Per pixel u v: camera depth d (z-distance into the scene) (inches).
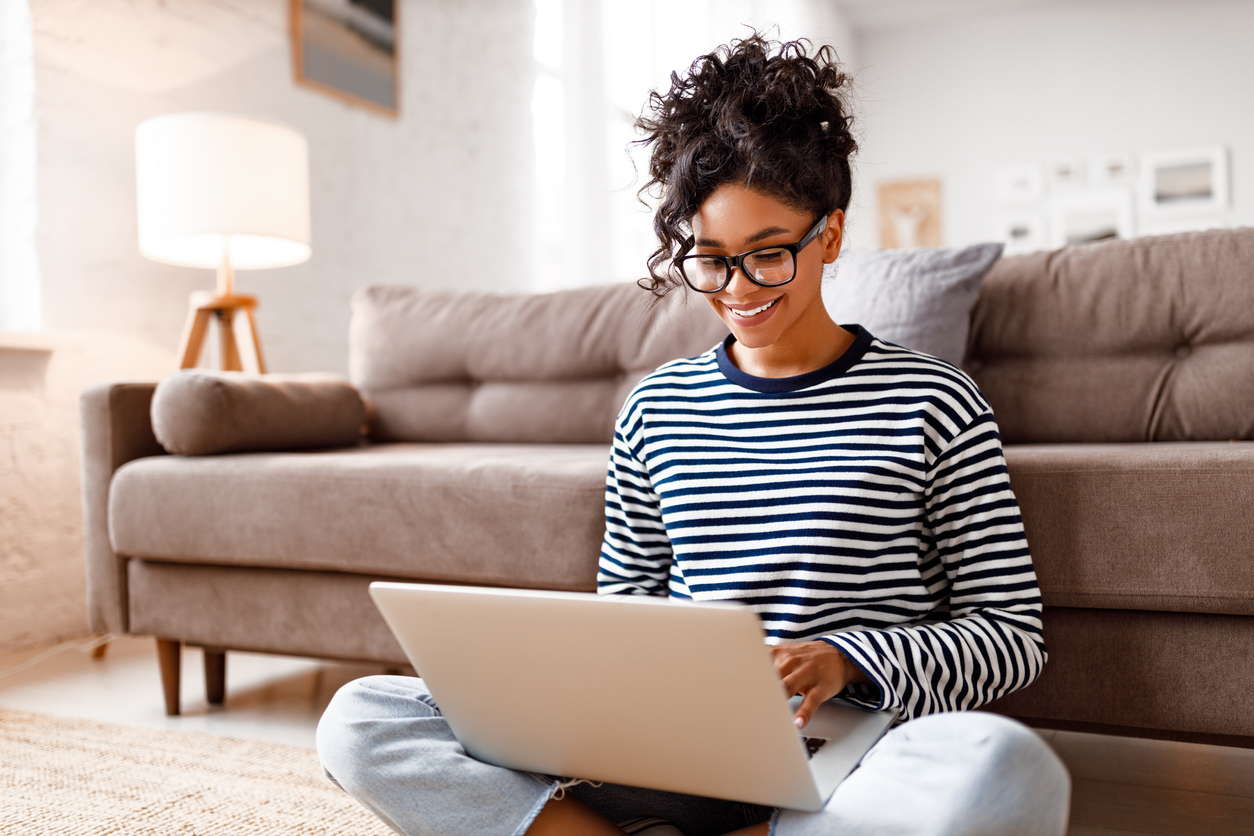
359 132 130.4
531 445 81.0
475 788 31.4
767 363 38.9
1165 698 43.6
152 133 87.8
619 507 41.3
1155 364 61.2
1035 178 240.2
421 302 90.6
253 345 94.5
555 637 27.4
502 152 158.7
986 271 63.1
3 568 88.0
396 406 87.9
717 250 34.8
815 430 36.7
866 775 27.3
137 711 69.3
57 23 93.6
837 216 36.6
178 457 68.8
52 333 90.3
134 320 101.5
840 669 29.7
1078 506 44.5
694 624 24.9
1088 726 45.6
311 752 59.4
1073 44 236.8
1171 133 229.5
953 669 31.3
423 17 141.9
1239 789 50.9
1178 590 42.5
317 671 79.6
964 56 246.4
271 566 64.7
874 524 34.5
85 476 70.0
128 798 51.9
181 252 95.9
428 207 142.6
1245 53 223.0
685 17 186.7
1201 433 59.0
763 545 35.3
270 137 90.4
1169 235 63.1
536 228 167.5
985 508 34.8
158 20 103.4
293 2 119.8
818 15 229.1
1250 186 223.1
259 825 48.2
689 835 35.3
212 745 60.9
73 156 95.2
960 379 36.3
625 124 172.7
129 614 68.9
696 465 37.5
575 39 164.2
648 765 29.2
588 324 81.7
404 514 58.7
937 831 25.1
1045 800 25.5
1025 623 33.5
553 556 54.6
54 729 64.6
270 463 63.9
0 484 87.9
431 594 28.7
